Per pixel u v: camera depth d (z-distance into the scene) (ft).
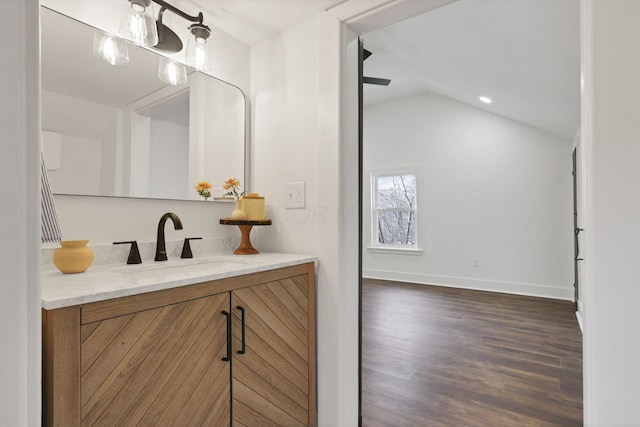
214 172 5.55
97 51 4.20
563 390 6.54
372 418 5.66
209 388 3.52
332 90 4.98
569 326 10.33
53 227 2.70
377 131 18.52
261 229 5.93
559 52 6.74
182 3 4.96
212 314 3.56
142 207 4.66
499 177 15.20
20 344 1.32
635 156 2.80
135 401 2.92
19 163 1.32
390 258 17.95
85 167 4.13
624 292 2.81
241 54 6.01
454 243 16.22
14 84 1.30
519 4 5.63
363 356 8.21
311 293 4.94
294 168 5.52
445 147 16.51
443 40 8.86
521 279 14.65
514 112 13.33
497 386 6.72
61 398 2.48
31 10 1.38
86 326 2.62
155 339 3.06
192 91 5.28
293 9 5.09
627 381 2.80
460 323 10.66
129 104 4.56
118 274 3.53
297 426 4.62
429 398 6.29
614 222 2.86
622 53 2.84
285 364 4.46
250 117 6.14
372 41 11.40
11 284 1.29
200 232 5.38
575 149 12.34
